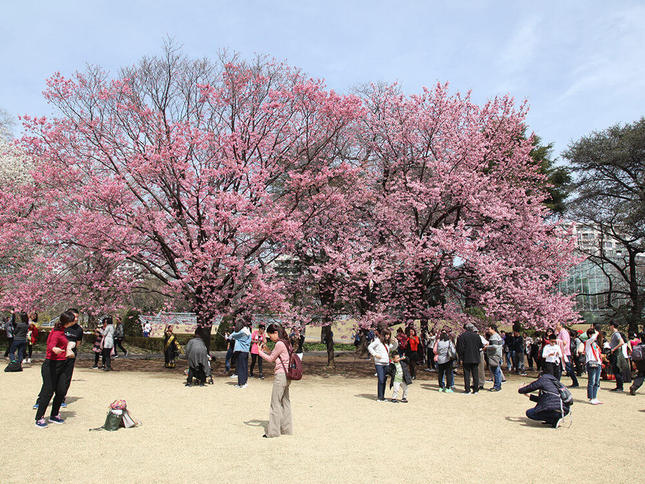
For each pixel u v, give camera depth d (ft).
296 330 49.52
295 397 36.50
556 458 19.94
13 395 32.35
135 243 49.06
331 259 52.24
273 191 57.11
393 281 53.57
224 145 50.85
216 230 47.55
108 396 33.58
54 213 48.52
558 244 54.24
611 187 92.84
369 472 17.72
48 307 53.62
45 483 15.98
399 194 52.90
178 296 49.93
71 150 51.19
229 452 20.18
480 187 49.96
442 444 22.15
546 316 48.73
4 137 77.25
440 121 53.26
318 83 51.75
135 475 16.96
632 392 39.11
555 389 26.71
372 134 58.59
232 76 53.11
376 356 35.50
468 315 52.49
